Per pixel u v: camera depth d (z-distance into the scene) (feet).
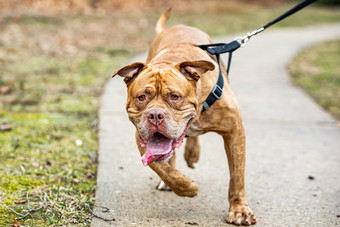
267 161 15.89
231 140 11.57
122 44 37.60
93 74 27.53
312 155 16.63
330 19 71.87
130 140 17.33
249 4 75.61
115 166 14.85
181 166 15.25
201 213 11.98
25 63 28.60
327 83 28.99
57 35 37.27
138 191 13.17
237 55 36.45
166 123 9.71
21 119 18.95
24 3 47.88
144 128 9.83
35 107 20.76
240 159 11.55
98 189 13.12
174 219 11.56
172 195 13.03
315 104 23.52
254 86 26.78
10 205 11.61
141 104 10.10
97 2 53.47
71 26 41.70
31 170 13.96
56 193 12.51
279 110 22.16
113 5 54.54
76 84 25.09
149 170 14.70
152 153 9.96
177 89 9.94
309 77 30.48
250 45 41.86
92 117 19.94
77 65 29.45
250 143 17.61
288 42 46.06
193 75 10.30
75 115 20.07
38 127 18.11
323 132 19.27
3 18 40.06
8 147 15.70
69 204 11.84
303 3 13.75
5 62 28.25
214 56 13.00
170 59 11.30
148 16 51.75
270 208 12.44
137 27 45.55
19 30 36.88
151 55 14.57
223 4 69.36
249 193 13.35
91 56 32.40
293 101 23.90
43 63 29.09
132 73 10.53
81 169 14.52
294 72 31.60
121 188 13.29
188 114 10.18
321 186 13.98
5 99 21.67
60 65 29.04
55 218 11.13
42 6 48.44
